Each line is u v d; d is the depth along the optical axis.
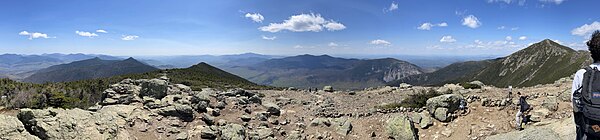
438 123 17.70
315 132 18.42
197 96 21.84
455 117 17.91
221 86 60.06
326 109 23.11
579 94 4.36
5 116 12.61
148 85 21.70
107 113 15.96
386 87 38.25
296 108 24.02
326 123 19.25
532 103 18.27
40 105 25.67
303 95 32.47
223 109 20.80
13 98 27.97
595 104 4.01
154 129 16.20
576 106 4.40
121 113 16.83
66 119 13.69
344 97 31.05
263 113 20.67
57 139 12.76
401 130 16.86
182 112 18.00
